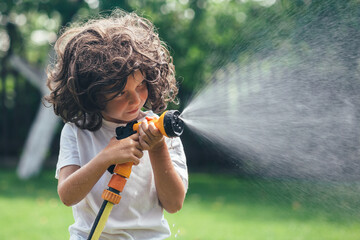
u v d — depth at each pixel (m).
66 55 1.88
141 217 1.94
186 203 6.71
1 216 5.52
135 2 7.36
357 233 4.71
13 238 4.43
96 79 1.75
